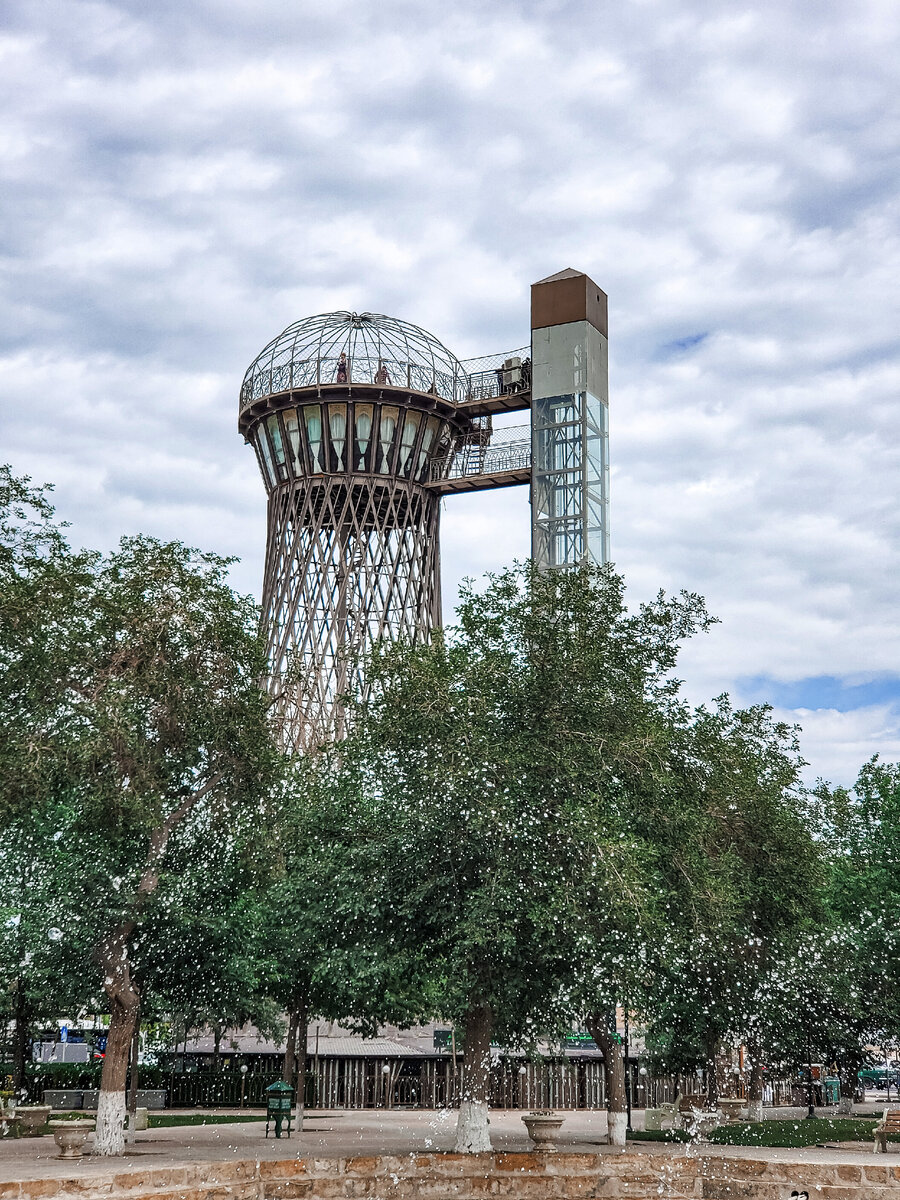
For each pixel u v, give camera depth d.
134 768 31.31
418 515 80.06
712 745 35.59
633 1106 59.34
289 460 79.25
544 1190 27.03
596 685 31.77
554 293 80.69
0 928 34.81
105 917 31.06
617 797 30.62
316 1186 25.98
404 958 30.94
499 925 28.00
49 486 31.36
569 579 33.72
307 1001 39.75
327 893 31.70
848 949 38.84
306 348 82.06
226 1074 51.06
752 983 35.69
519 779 29.53
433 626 78.56
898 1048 41.78
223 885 33.44
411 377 80.19
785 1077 47.66
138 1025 36.41
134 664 32.25
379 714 32.09
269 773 33.59
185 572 33.31
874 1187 25.14
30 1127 35.75
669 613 34.78
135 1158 27.72
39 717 30.58
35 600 30.59
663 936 29.38
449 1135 36.00
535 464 77.94
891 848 44.41
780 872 36.97
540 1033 32.25
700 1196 26.84
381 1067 54.88
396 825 30.78
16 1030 44.72
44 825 32.12
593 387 79.12
